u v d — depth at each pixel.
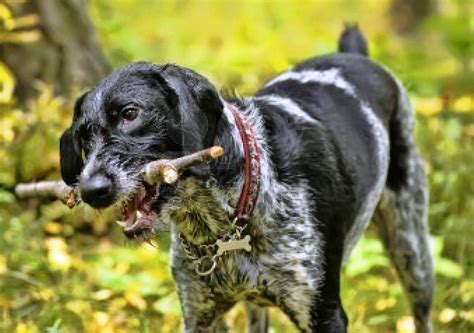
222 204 5.73
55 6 9.91
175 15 18.62
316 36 16.47
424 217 7.73
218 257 5.96
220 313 6.32
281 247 5.96
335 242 6.20
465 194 9.30
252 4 19.78
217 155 5.24
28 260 8.14
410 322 7.80
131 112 5.45
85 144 5.57
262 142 5.93
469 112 10.93
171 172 5.24
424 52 15.74
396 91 7.51
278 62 12.26
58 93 9.89
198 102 5.41
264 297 6.12
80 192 5.37
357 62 7.31
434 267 7.78
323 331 6.12
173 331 7.52
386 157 7.12
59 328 7.25
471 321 7.94
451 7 19.02
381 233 7.72
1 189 8.70
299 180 6.01
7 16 8.91
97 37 10.30
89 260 8.55
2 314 7.61
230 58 14.07
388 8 19.80
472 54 13.86
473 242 8.80
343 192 6.25
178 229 5.89
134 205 5.45
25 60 9.82
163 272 8.17
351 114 6.76
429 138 9.88
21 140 8.93
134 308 7.73
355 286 8.27
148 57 13.92
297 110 6.32
